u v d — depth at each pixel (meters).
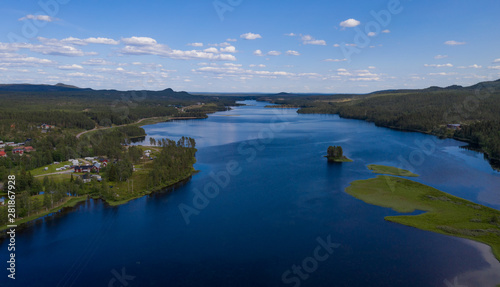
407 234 98.56
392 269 80.81
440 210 116.56
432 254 87.25
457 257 85.56
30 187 132.75
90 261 86.19
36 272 81.50
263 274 79.75
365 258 85.75
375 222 107.38
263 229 103.06
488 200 128.12
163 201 128.62
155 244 94.50
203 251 90.56
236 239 96.88
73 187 131.50
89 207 122.56
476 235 96.69
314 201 126.88
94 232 102.12
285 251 89.94
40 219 112.00
